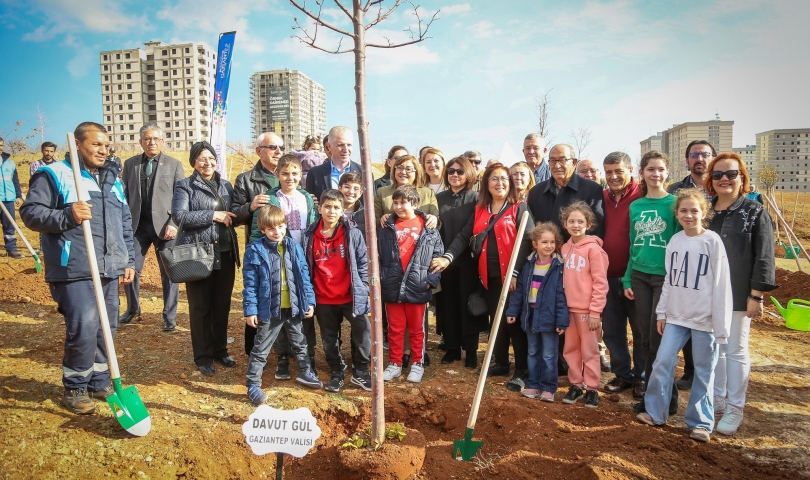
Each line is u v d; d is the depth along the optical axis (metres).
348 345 5.86
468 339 5.12
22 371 4.55
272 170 5.18
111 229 4.00
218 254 4.70
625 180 4.61
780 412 4.26
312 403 4.16
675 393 4.17
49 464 3.22
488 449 3.72
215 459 3.44
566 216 4.44
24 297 6.97
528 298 4.49
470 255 5.11
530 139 5.59
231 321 6.52
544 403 4.27
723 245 3.70
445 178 5.91
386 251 4.71
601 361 5.31
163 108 90.69
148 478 3.21
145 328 6.02
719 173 3.96
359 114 3.03
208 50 92.25
